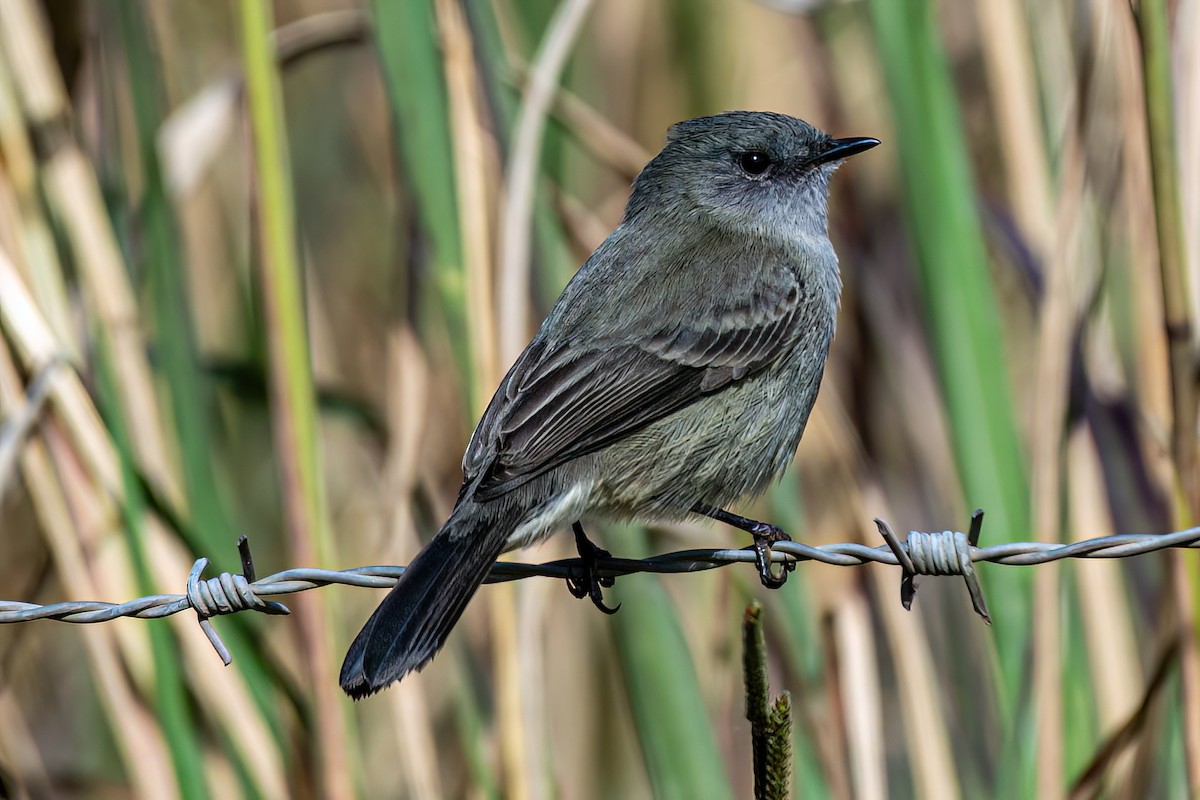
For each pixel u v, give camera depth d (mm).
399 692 9953
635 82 13852
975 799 11117
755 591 10992
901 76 10289
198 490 10430
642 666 9789
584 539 8891
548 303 10539
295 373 8992
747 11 13844
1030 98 10898
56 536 9414
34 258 9656
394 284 11578
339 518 13242
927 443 11719
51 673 13516
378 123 14383
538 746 9516
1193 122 9461
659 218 10406
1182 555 8586
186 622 9562
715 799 9625
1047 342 9586
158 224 10555
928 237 10211
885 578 10367
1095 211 10516
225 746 9992
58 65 10578
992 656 10125
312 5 14211
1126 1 8844
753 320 9383
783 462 9695
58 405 9219
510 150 10672
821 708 10312
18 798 9938
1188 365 8469
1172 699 9773
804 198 10547
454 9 9922
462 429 11984
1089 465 10148
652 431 9055
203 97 11500
